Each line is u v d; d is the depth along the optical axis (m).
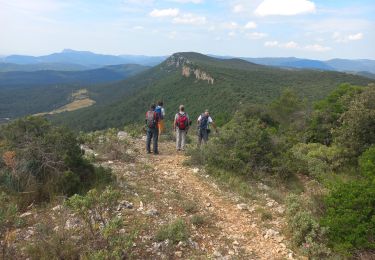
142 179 8.59
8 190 6.54
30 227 5.45
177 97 109.56
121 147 11.63
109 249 4.78
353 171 12.42
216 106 81.31
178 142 13.21
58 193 6.68
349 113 13.88
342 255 5.41
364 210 5.81
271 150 11.10
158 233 5.53
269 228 6.51
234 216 7.02
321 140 16.39
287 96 25.89
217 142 11.40
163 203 7.05
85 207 5.08
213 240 5.80
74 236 5.13
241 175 9.95
